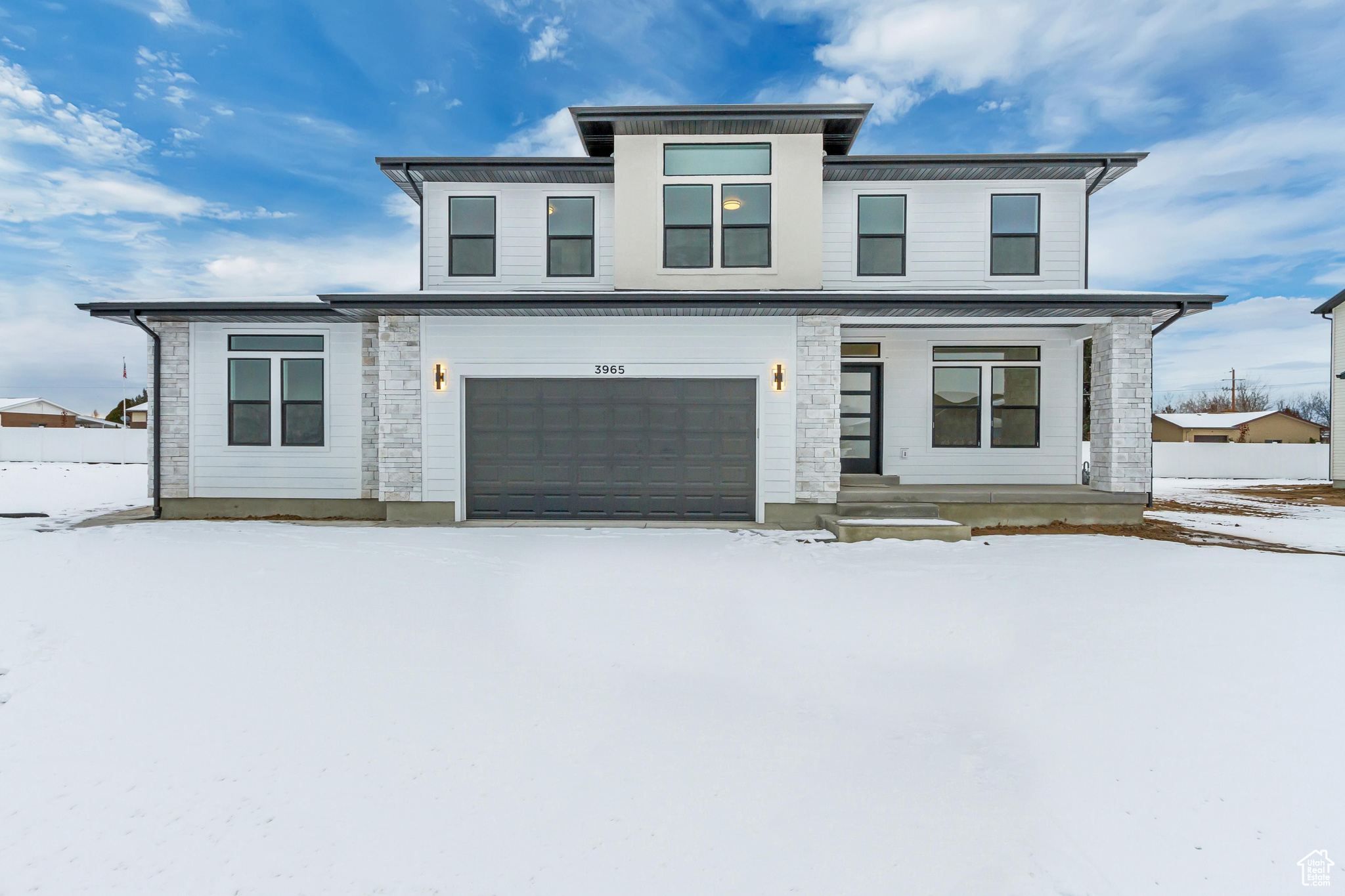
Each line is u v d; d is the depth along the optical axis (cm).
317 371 1112
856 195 1177
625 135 1116
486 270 1180
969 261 1166
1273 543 904
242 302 1025
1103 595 572
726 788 285
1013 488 1095
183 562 691
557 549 802
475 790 284
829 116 1062
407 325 1040
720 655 443
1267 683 377
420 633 474
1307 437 3603
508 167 1134
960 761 304
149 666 408
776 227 1105
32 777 295
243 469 1105
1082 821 259
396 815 268
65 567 657
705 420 1057
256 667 409
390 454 1039
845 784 288
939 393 1206
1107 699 362
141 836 257
